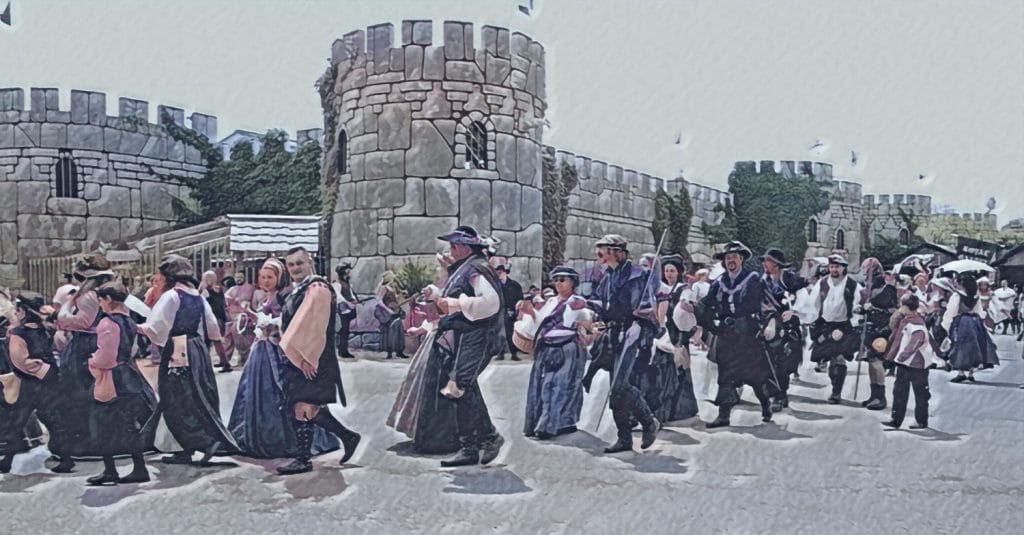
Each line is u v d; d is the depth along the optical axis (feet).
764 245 71.67
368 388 30.48
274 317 19.08
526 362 38.47
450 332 19.30
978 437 21.57
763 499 15.48
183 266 18.02
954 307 34.09
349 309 41.37
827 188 74.23
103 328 16.47
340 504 15.29
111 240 54.85
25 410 17.47
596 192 58.49
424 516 14.43
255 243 48.70
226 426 19.52
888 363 26.30
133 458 16.83
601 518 14.28
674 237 65.16
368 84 47.24
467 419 18.24
